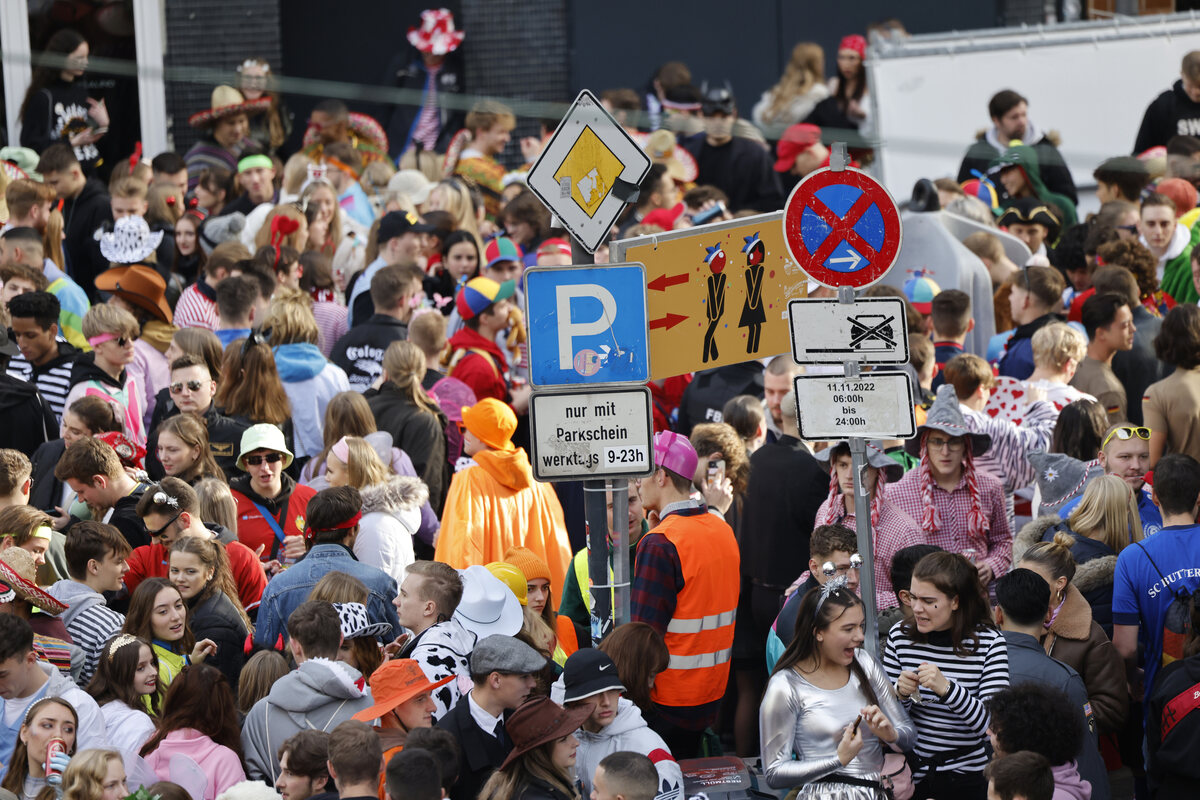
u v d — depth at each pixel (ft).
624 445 60.95
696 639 70.54
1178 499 71.36
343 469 83.76
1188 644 66.39
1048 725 55.98
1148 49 151.33
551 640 70.54
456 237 120.98
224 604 73.67
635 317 61.05
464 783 58.29
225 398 92.84
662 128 158.81
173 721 61.41
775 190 157.79
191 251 131.23
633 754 53.42
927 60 155.22
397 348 95.25
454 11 181.68
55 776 57.31
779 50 181.57
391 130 176.04
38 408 92.73
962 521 79.15
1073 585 70.38
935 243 119.44
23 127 154.40
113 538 73.41
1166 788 64.08
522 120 178.81
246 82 165.17
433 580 67.26
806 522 82.69
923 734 62.23
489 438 85.46
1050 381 92.73
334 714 62.64
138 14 170.81
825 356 60.85
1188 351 87.66
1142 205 121.08
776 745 59.21
